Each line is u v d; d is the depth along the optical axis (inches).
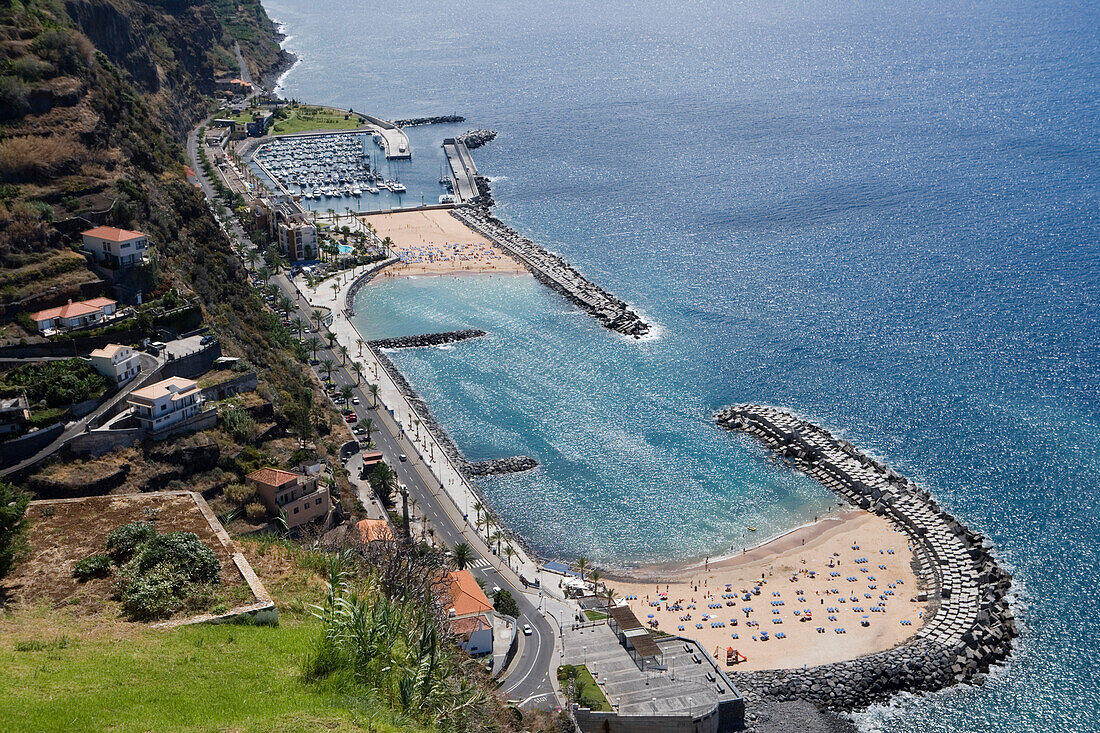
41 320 7475.4
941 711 6353.3
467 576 6948.8
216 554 3137.3
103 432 6624.0
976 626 7007.9
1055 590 7421.3
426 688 2536.9
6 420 6471.5
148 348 7741.1
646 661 6382.9
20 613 2768.2
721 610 7381.9
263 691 2390.5
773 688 6446.9
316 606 2751.0
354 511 7736.2
